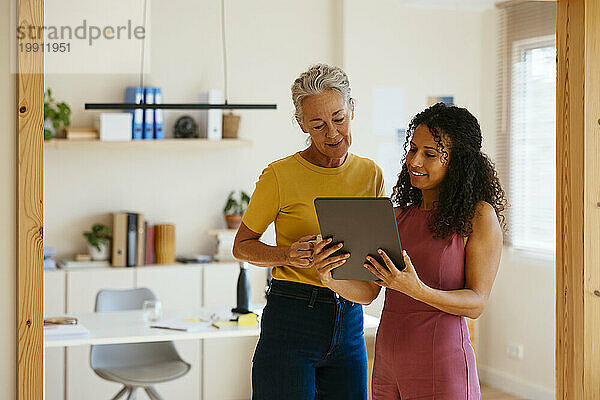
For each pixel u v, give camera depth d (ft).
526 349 17.67
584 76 8.96
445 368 7.50
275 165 8.51
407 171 8.21
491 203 7.80
